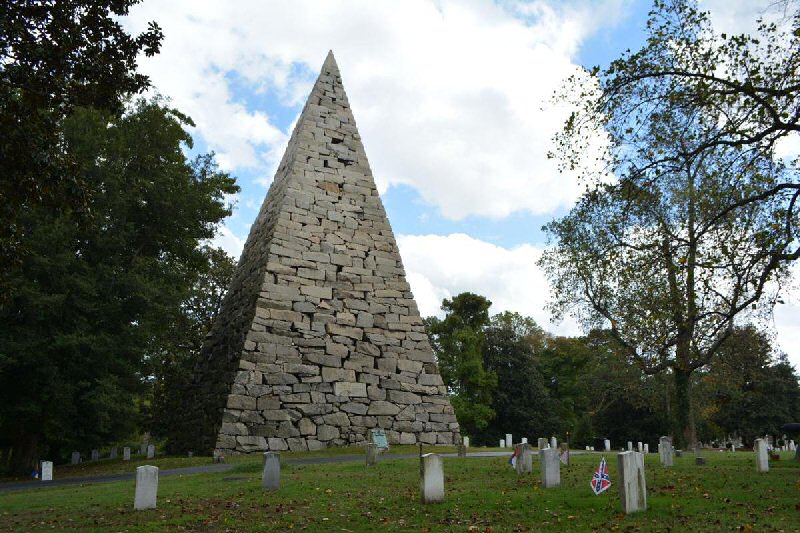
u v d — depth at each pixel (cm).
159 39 1484
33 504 1370
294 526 1029
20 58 1329
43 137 1364
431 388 2739
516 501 1172
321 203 2855
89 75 1427
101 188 2820
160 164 3133
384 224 2969
